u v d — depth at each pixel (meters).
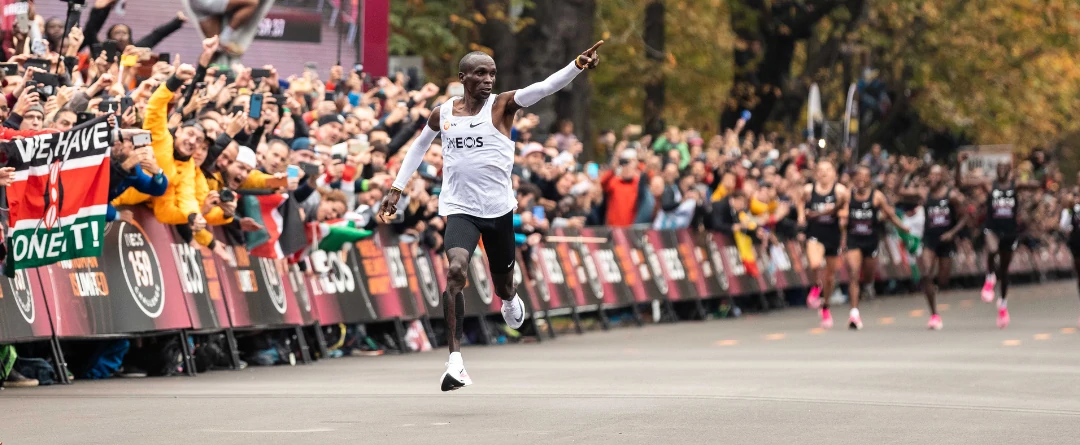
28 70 20.55
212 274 24.64
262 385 20.75
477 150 16.70
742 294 45.69
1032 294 58.59
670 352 28.53
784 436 14.53
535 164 36.06
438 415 16.23
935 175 44.69
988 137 79.06
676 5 62.56
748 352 28.31
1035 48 71.44
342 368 24.75
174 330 23.22
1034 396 19.12
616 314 40.75
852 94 58.03
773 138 50.91
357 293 28.94
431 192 31.28
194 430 14.77
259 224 25.34
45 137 20.19
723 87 67.50
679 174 44.41
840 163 53.69
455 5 47.72
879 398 18.64
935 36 67.38
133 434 14.48
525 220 33.34
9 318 20.38
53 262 20.17
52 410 16.81
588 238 38.31
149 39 27.66
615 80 62.09
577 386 20.27
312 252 27.38
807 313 46.28
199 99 23.89
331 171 27.72
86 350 22.70
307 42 33.72
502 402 17.80
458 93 32.47
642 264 40.78
